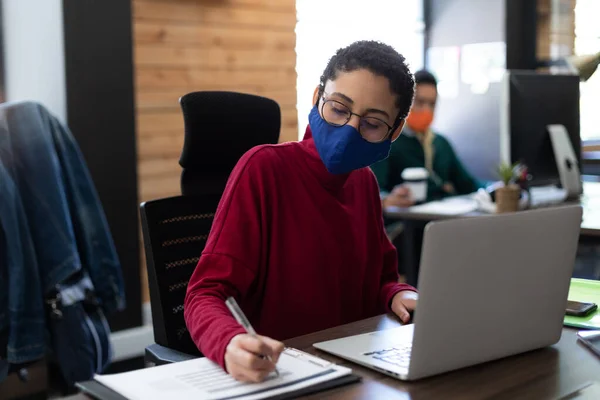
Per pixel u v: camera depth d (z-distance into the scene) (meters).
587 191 3.65
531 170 3.21
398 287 1.65
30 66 3.19
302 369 1.16
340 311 1.59
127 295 3.43
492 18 5.12
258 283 1.51
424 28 5.29
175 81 3.71
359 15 4.60
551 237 1.25
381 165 3.71
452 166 4.01
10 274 2.38
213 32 3.84
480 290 1.17
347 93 1.41
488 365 1.23
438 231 1.09
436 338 1.13
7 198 2.38
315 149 1.55
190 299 1.38
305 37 4.28
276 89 4.15
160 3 3.61
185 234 1.69
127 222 3.41
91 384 1.10
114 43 3.30
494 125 5.15
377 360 1.21
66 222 2.49
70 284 2.55
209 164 1.72
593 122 4.59
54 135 2.56
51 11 3.16
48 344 2.57
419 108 3.80
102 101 3.29
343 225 1.58
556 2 5.02
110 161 3.33
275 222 1.51
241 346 1.11
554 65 5.07
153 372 1.15
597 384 1.15
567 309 1.54
